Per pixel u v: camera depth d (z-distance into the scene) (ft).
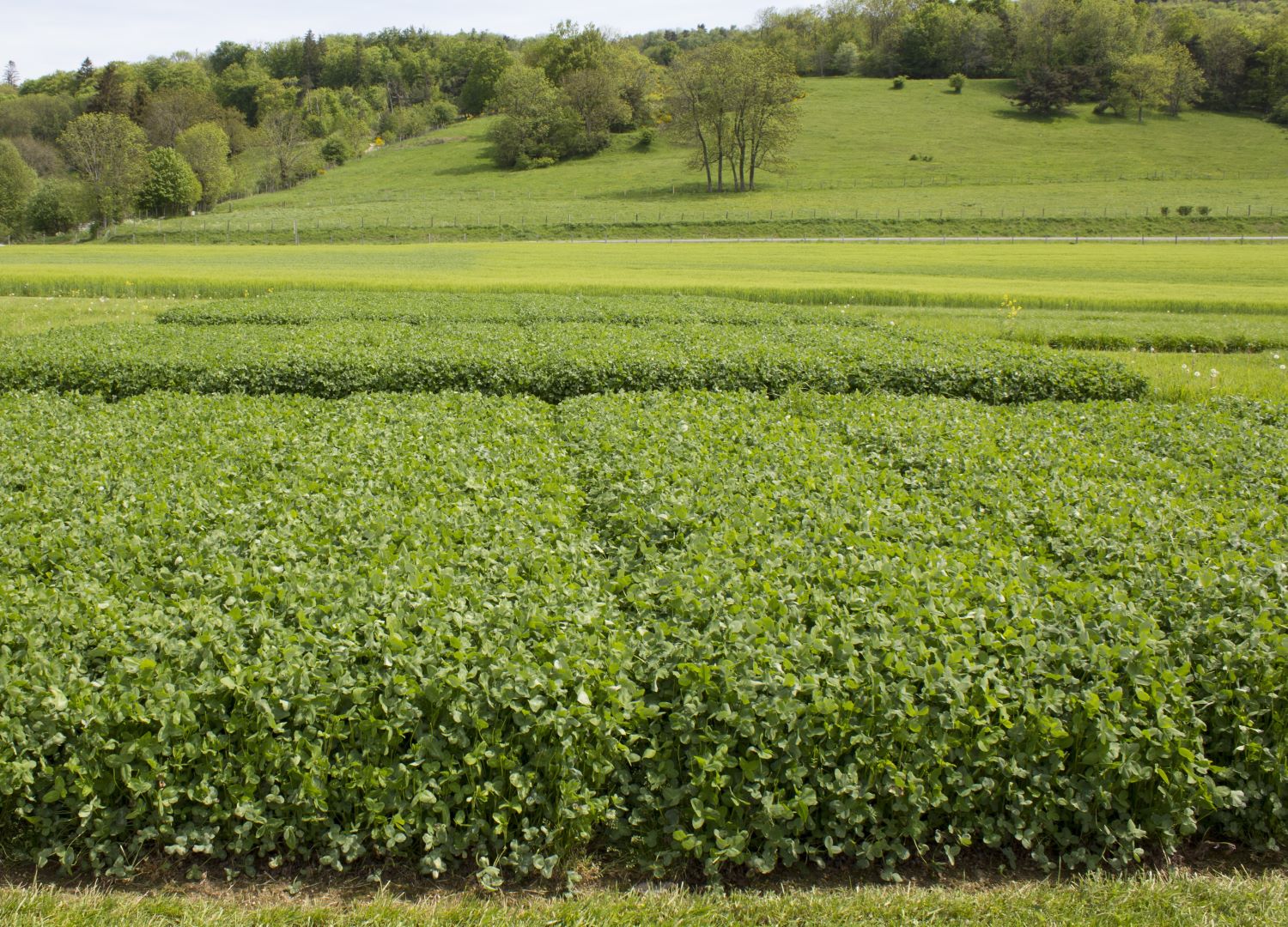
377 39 606.55
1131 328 76.54
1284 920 14.87
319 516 23.85
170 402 38.60
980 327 77.71
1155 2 599.57
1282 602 19.38
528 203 280.51
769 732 15.67
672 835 15.70
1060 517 24.68
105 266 134.72
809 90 436.76
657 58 573.33
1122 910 15.10
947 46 454.40
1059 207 238.68
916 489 28.40
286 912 14.82
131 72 454.81
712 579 19.29
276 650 16.42
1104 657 16.74
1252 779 16.81
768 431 35.14
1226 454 32.27
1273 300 96.94
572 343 57.06
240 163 371.35
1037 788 16.14
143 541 21.48
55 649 16.57
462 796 15.53
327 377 49.57
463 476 27.22
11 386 48.21
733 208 259.19
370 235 232.94
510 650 16.85
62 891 15.24
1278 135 339.57
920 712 15.78
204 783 15.34
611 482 27.55
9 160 270.67
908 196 268.00
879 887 15.75
